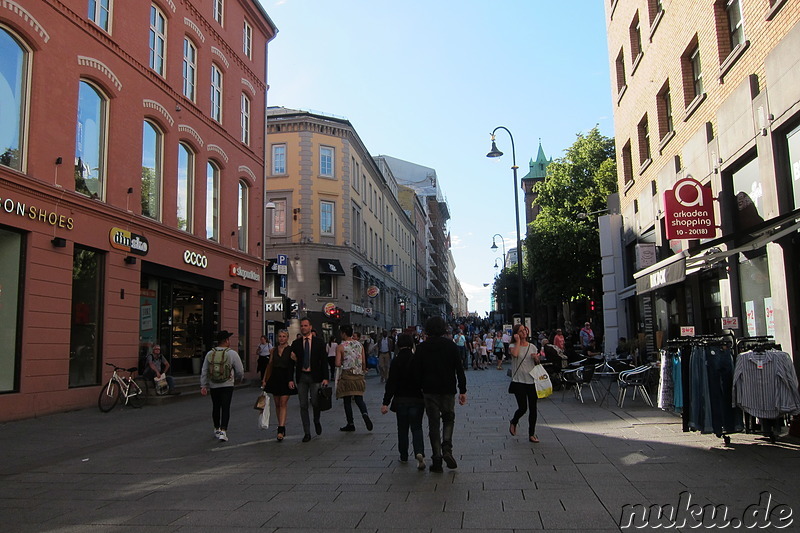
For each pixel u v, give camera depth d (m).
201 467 7.68
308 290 38.28
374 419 12.14
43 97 13.05
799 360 9.67
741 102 11.55
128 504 5.91
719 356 7.96
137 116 16.70
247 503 5.82
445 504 5.55
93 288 14.72
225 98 22.77
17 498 6.24
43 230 12.84
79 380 14.07
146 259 16.84
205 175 20.81
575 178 39.97
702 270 13.55
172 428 11.30
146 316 17.34
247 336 24.31
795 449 7.57
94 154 15.05
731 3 12.62
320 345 9.84
